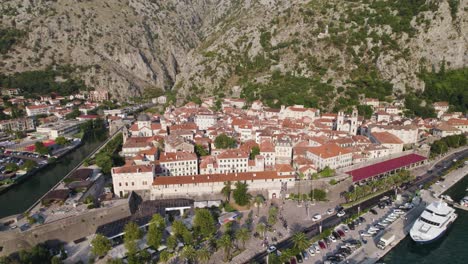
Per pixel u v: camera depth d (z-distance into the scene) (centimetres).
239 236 12175
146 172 16375
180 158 18125
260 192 16738
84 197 15500
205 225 13012
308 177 17900
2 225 13050
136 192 16400
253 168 18300
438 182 18488
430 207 14475
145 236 13175
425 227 13450
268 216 15012
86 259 12100
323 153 19112
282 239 13250
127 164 17762
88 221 13800
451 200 16312
